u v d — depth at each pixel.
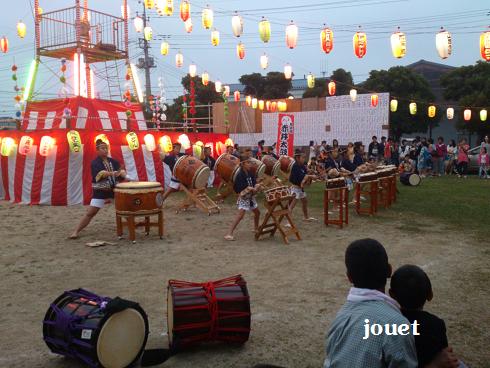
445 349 2.22
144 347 3.87
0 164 13.77
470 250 7.52
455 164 21.78
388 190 11.92
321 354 3.99
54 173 12.41
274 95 36.16
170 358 3.95
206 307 3.96
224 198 13.40
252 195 8.46
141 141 14.12
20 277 6.19
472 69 30.11
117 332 3.67
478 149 22.47
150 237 8.70
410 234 8.78
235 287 4.16
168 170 14.88
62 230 9.28
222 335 4.06
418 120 30.97
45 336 3.93
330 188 9.52
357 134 25.72
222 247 7.89
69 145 12.18
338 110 26.16
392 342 1.92
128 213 8.12
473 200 13.00
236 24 11.69
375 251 2.14
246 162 8.41
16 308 5.09
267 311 4.95
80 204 12.53
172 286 4.13
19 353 4.04
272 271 6.43
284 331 4.45
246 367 3.78
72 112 13.89
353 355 1.97
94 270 6.52
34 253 7.45
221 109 30.52
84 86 15.44
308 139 27.05
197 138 16.67
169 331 4.11
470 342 4.20
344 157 12.41
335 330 2.10
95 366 3.60
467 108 22.44
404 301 2.31
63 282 5.98
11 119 15.88
